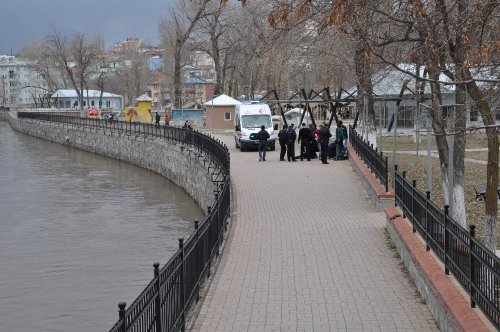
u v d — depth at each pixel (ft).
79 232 85.20
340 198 73.31
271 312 35.37
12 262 70.03
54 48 421.18
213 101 212.23
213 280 41.83
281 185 83.76
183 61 319.68
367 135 107.45
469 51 36.09
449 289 31.71
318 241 52.49
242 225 59.47
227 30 219.41
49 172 156.15
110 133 191.42
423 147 128.98
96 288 60.23
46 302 56.54
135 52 449.06
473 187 74.49
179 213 97.71
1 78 600.80
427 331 32.01
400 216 51.75
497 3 33.01
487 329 25.76
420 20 38.68
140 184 131.44
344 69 110.11
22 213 100.37
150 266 67.56
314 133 116.88
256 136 124.36
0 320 52.49
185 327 32.86
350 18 35.17
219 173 81.46
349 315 34.65
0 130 333.42
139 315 23.76
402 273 42.73
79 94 347.97
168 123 194.80
